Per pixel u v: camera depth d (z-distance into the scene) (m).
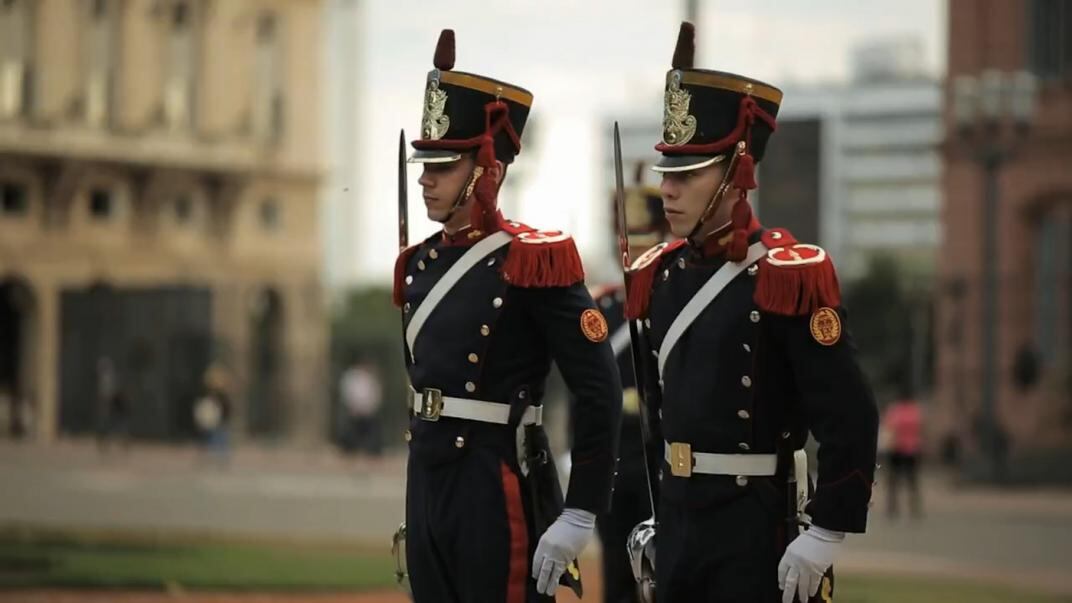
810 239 36.50
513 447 12.66
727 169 11.62
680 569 11.62
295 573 28.52
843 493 11.21
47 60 96.00
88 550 31.59
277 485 61.00
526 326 12.69
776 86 11.79
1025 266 83.06
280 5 110.62
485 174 12.63
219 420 76.06
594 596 25.05
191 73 105.75
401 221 13.36
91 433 96.00
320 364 103.81
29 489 53.97
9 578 25.95
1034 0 82.69
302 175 111.62
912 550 42.44
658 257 12.10
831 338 11.22
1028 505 60.66
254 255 109.06
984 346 74.25
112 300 97.75
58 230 97.69
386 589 26.47
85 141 98.31
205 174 106.06
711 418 11.52
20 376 96.38
